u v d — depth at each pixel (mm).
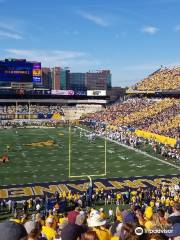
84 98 119000
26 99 114438
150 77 110562
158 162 48438
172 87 96875
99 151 56875
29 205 29234
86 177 40625
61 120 103438
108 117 91312
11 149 58250
